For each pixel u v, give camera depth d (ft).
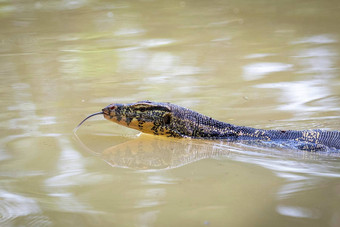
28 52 85.15
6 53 84.99
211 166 39.75
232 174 37.65
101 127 50.57
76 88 63.67
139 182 36.14
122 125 47.96
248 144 46.75
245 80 66.85
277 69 72.18
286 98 59.36
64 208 31.81
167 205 31.99
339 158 42.34
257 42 90.33
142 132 49.83
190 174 37.81
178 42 91.35
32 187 35.22
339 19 108.37
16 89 63.46
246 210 31.14
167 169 39.14
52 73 71.41
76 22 111.96
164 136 48.52
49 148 43.73
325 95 60.03
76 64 76.79
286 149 44.98
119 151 43.75
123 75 69.92
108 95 60.34
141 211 31.17
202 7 128.98
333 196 33.04
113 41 92.99
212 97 59.77
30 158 41.19
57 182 36.14
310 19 110.01
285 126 50.57
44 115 53.06
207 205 31.94
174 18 115.14
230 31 100.42
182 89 62.90
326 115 53.62
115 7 130.21
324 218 30.04
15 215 30.94
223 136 48.62
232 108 55.93
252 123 51.37
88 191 34.47
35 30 104.22
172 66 74.64
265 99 59.00
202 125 48.85
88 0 140.26
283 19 111.14
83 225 29.58
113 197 33.40
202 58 79.61
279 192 33.86
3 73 71.87
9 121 50.98
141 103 47.78
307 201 32.32
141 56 81.41
